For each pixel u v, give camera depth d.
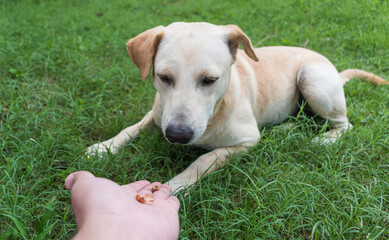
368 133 0.67
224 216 0.50
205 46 0.52
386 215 0.52
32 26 1.15
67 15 1.35
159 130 0.68
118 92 0.82
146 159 0.60
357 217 0.50
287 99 0.72
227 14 1.39
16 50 0.90
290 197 0.53
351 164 0.61
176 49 0.52
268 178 0.58
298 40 1.11
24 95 0.75
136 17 1.37
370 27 1.13
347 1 1.33
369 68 0.93
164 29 0.55
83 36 1.12
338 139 0.65
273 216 0.50
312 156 0.63
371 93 0.81
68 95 0.76
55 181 0.56
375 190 0.54
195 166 0.58
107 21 1.31
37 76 0.84
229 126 0.61
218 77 0.53
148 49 0.55
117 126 0.70
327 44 1.08
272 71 0.71
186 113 0.51
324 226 0.49
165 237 0.35
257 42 1.09
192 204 0.53
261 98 0.68
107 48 1.02
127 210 0.34
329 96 0.70
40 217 0.49
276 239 0.49
